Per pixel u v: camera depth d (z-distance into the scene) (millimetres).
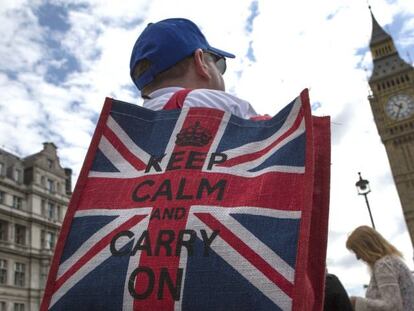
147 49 1896
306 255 1103
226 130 1418
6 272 33375
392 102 84062
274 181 1229
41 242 37188
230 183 1282
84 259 1271
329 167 1307
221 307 1096
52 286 1272
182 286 1133
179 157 1382
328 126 1354
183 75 1881
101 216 1336
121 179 1411
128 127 1520
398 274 3762
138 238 1239
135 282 1173
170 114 1504
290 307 1054
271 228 1161
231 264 1131
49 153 40594
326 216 1256
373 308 3594
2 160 36844
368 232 4000
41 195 38281
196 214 1227
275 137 1335
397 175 80062
